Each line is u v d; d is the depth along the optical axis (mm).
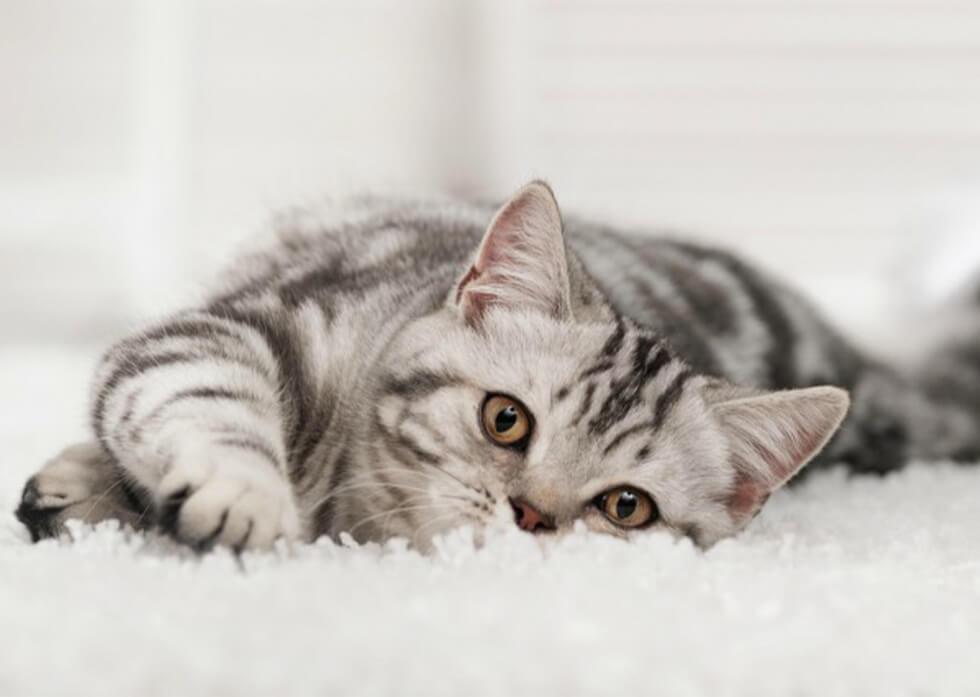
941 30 1673
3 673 535
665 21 1710
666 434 690
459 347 689
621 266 887
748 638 566
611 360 692
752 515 715
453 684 535
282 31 1765
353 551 646
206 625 555
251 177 1771
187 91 1723
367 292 742
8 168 1724
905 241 1393
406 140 1817
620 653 549
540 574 606
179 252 1713
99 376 700
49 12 1700
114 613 564
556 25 1736
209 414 649
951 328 1072
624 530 679
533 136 1759
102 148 1729
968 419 969
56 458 695
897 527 738
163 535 624
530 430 672
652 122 1729
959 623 593
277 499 621
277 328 718
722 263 967
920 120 1690
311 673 534
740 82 1711
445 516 666
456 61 1780
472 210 896
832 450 910
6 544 653
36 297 1683
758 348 910
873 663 561
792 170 1713
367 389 703
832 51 1690
